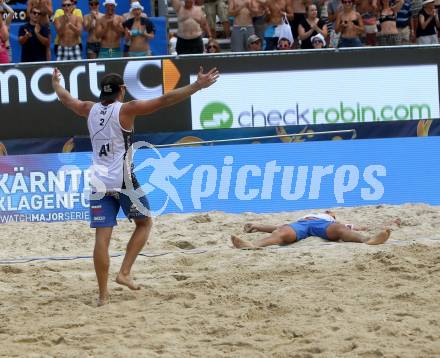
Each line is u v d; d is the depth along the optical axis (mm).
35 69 35562
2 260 25203
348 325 16094
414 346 14641
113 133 18531
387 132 36594
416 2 45094
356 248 24078
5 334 16359
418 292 18344
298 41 42875
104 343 15539
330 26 44656
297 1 42625
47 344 15602
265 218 32094
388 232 24703
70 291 20359
